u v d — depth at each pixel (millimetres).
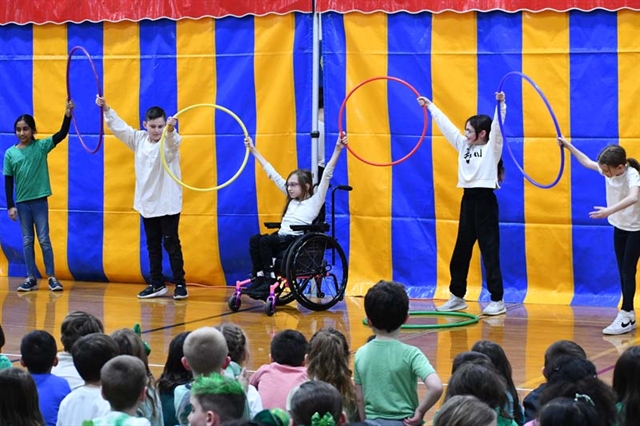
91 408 4516
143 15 11078
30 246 11102
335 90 10617
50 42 11445
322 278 10094
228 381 3674
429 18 10344
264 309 9977
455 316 9547
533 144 10148
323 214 10680
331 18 10594
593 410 3408
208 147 11000
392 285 5086
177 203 10586
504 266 10367
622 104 9898
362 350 5113
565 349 4945
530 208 10211
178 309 9938
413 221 10547
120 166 11336
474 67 10258
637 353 4301
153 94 11148
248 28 10812
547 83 10086
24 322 9156
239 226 11016
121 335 4926
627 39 9852
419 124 10430
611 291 10070
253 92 10836
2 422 4129
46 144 11055
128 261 11438
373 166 10570
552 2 9969
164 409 4961
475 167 9562
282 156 10789
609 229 10016
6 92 11641
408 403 5027
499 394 4223
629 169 8617
